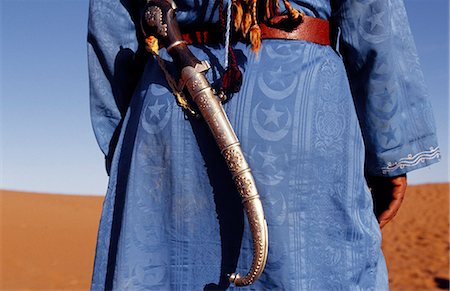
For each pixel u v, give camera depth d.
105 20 1.94
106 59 1.97
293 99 1.66
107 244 1.81
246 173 1.60
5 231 14.58
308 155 1.65
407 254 11.84
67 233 15.59
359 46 1.75
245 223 1.66
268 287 1.64
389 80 1.76
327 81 1.71
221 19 1.69
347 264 1.71
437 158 1.85
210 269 1.70
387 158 1.81
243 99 1.65
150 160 1.75
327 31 1.77
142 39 1.97
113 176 1.84
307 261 1.64
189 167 1.71
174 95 1.73
